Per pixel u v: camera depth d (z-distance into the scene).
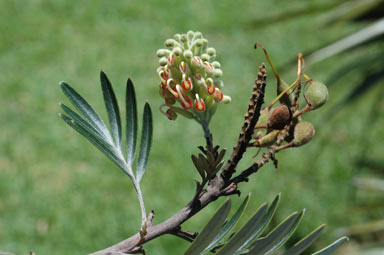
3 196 4.32
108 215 4.14
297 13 2.34
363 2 2.17
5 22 7.03
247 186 4.38
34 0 7.50
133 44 6.65
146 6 7.50
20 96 5.59
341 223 3.86
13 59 6.26
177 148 4.85
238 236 0.60
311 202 4.23
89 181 4.45
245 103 5.55
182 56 0.77
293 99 0.76
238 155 0.71
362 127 4.98
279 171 4.54
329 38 6.69
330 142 4.78
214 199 0.72
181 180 4.48
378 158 2.76
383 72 2.26
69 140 4.92
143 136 0.85
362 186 2.60
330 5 2.25
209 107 0.79
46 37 6.73
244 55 6.50
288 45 6.65
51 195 4.32
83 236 3.98
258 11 7.33
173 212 4.19
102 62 6.23
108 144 0.83
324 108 4.96
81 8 7.37
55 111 5.36
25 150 4.82
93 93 5.70
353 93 2.34
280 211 4.16
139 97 5.64
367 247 2.35
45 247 3.88
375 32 2.15
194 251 0.61
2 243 3.90
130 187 4.39
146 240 0.71
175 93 0.76
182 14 7.37
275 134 0.74
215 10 7.45
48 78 5.89
